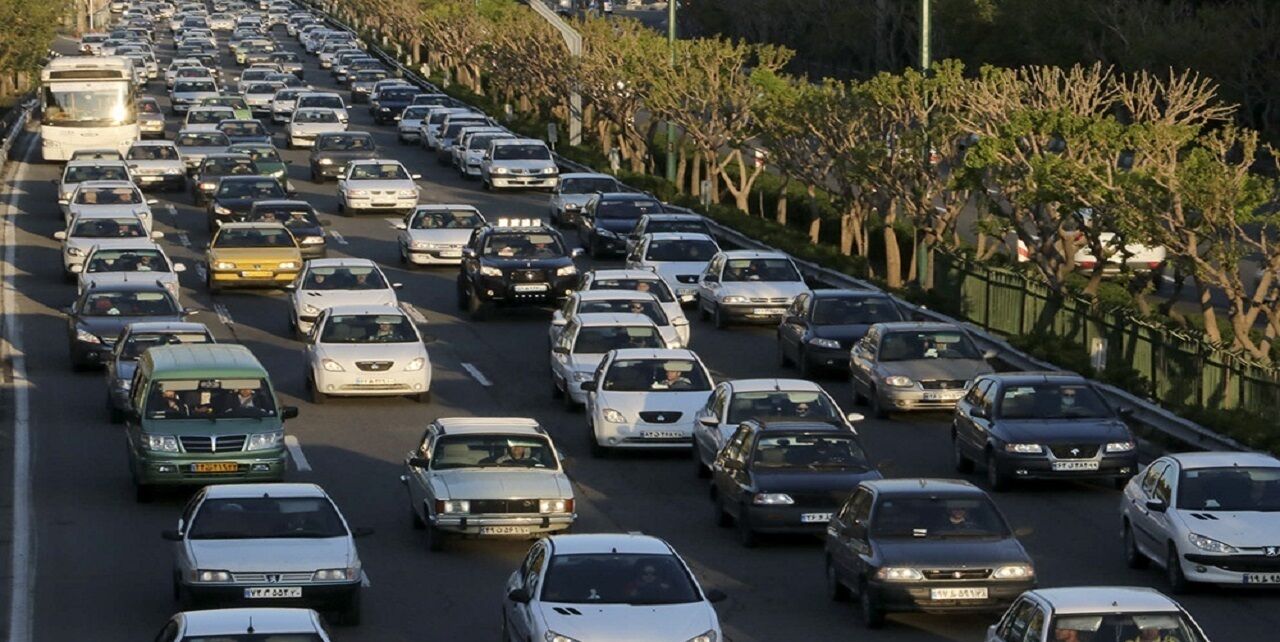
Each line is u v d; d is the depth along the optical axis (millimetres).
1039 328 65688
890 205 81125
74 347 64625
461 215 89812
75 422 57406
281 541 35500
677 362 54375
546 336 73500
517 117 150500
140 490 46906
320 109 138375
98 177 101500
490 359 68750
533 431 44062
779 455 43031
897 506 36281
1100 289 71938
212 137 119312
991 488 48188
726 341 72000
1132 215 59281
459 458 43125
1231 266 57250
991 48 129875
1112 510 46219
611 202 94000
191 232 97562
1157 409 53156
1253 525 37375
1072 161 61750
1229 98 109312
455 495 41719
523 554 42375
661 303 69750
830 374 65000
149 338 58188
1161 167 59094
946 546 35312
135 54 186125
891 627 35750
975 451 48906
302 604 34781
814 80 178750
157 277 72938
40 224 100438
